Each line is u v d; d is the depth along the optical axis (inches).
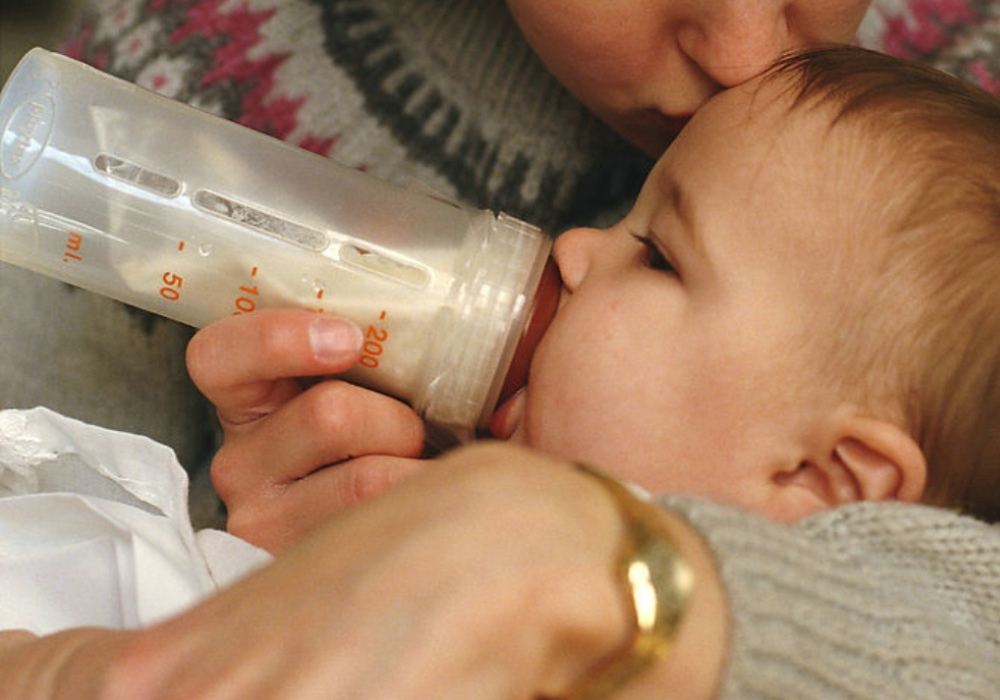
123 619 32.6
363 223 34.4
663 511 20.2
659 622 18.3
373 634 16.8
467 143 43.0
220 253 34.4
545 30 36.4
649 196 35.8
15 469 36.2
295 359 33.4
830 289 31.9
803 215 32.4
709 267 32.6
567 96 43.4
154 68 43.1
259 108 42.6
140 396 43.4
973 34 45.7
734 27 33.0
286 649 17.0
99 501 33.7
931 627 24.7
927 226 31.8
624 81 36.6
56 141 33.9
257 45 43.2
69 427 35.0
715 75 34.6
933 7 45.6
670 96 36.4
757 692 19.9
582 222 43.0
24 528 34.8
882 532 27.4
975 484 32.6
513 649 17.6
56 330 43.5
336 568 17.7
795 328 31.9
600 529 18.8
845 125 33.1
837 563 23.3
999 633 28.0
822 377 31.8
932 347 31.5
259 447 37.2
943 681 24.2
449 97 43.3
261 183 34.4
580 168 43.3
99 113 34.2
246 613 17.6
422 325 34.4
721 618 19.3
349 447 35.4
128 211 34.2
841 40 37.4
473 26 43.6
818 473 32.3
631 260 34.8
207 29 43.4
